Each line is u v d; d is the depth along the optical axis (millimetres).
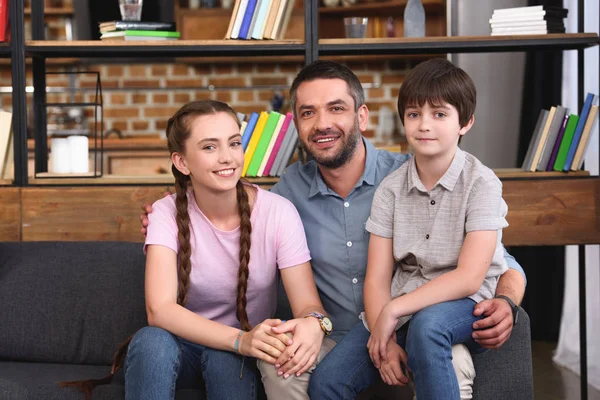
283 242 2123
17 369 2279
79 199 2924
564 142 2957
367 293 2061
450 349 1817
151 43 2984
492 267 2039
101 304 2408
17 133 2967
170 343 1923
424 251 2027
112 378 2170
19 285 2443
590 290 3691
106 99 5566
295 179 2355
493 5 4359
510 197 2887
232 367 1935
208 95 5586
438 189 2043
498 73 4371
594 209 2885
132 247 2514
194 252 2113
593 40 2930
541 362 3955
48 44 2986
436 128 1997
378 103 5562
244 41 2969
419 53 3119
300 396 1950
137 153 4969
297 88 2213
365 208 2258
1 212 2930
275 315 2391
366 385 1951
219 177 2043
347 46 2953
